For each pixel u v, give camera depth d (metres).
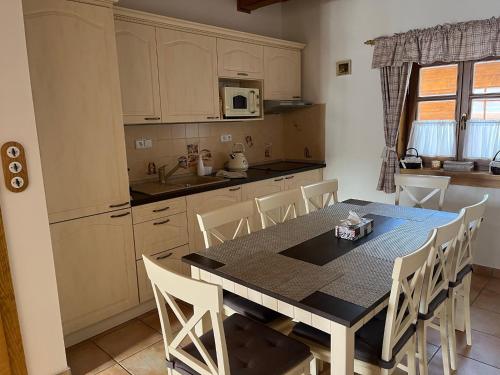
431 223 2.38
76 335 2.60
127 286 2.80
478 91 3.36
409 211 2.68
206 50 3.39
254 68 3.84
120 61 2.82
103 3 2.47
